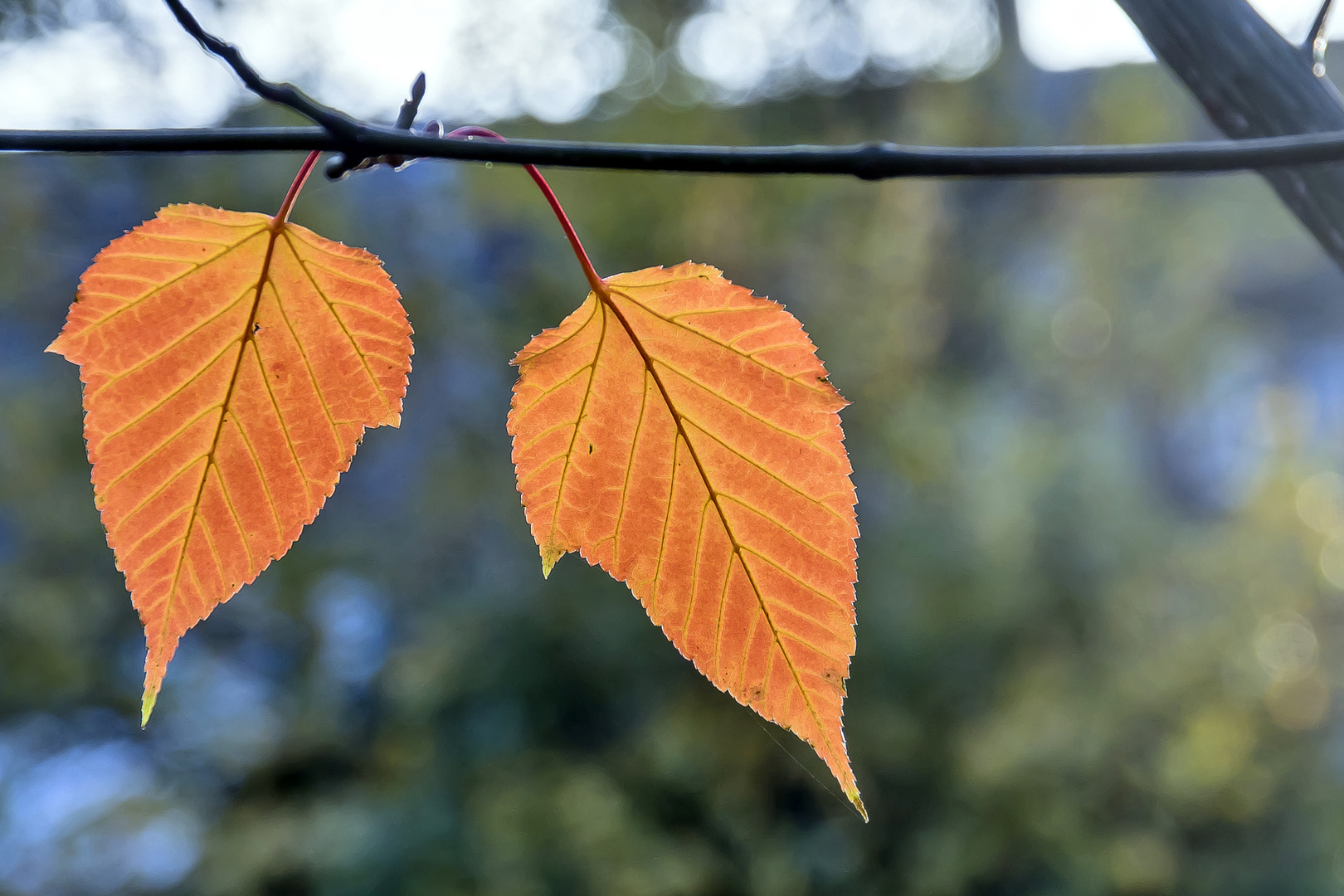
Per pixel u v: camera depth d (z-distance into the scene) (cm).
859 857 222
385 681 293
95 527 310
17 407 308
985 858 212
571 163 41
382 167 44
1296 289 380
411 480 312
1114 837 218
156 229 44
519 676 260
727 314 45
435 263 313
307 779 298
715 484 45
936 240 298
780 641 45
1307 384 384
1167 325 306
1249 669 252
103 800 288
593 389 45
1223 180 317
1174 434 342
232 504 45
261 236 44
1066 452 277
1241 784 224
